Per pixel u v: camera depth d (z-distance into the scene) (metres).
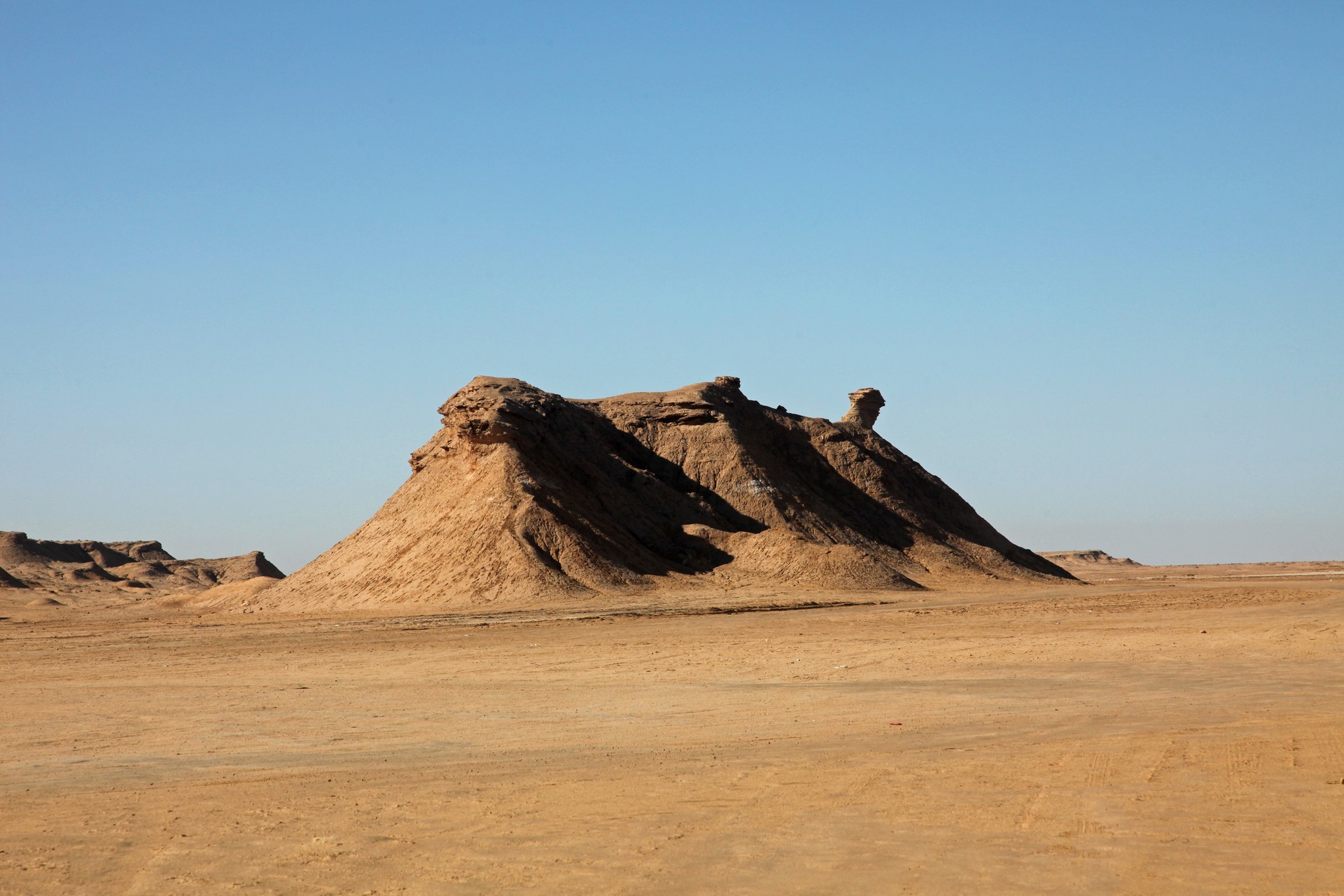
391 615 68.75
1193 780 15.60
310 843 13.79
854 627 51.25
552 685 32.44
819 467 116.19
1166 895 11.00
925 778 16.22
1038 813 14.07
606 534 90.38
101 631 60.44
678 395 115.75
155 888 12.21
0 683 35.50
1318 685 26.84
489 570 81.06
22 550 187.50
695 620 58.97
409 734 23.86
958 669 33.28
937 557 108.88
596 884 11.78
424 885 11.99
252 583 95.06
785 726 23.17
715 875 11.95
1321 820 13.44
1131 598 70.12
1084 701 25.33
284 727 25.27
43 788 18.72
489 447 94.75
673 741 21.53
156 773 19.89
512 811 15.12
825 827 13.67
